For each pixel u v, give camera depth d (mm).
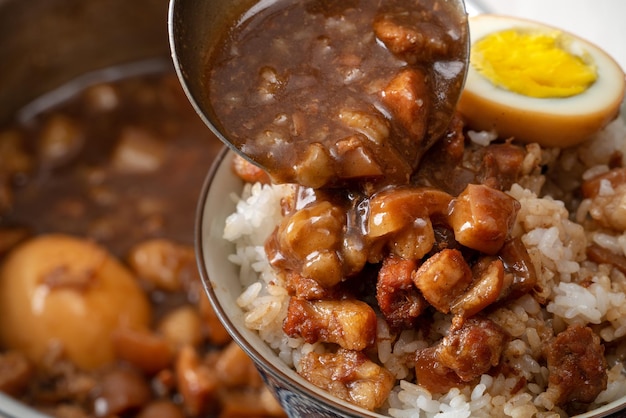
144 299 594
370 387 399
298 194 415
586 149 447
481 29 453
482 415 402
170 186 674
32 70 715
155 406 557
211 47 407
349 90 406
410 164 406
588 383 403
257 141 402
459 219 401
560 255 419
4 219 654
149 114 722
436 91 413
